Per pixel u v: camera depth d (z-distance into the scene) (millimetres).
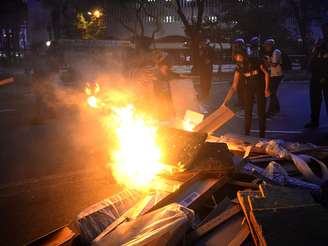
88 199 4723
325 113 10398
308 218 2826
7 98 15445
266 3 36406
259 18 34500
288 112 10891
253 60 6766
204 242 3051
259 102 6953
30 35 36594
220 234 3102
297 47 35781
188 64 34594
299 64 31312
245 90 6988
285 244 2514
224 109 6309
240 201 3264
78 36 37656
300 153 5102
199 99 13578
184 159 4203
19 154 6867
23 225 4086
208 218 3361
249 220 3004
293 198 3164
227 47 33781
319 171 4656
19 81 19266
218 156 4250
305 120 9570
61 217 4266
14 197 4824
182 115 8133
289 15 36906
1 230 3980
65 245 3256
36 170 5902
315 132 8094
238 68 6875
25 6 32812
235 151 5176
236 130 8500
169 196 3686
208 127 6148
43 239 3377
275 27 35281
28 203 4633
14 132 8805
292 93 15758
